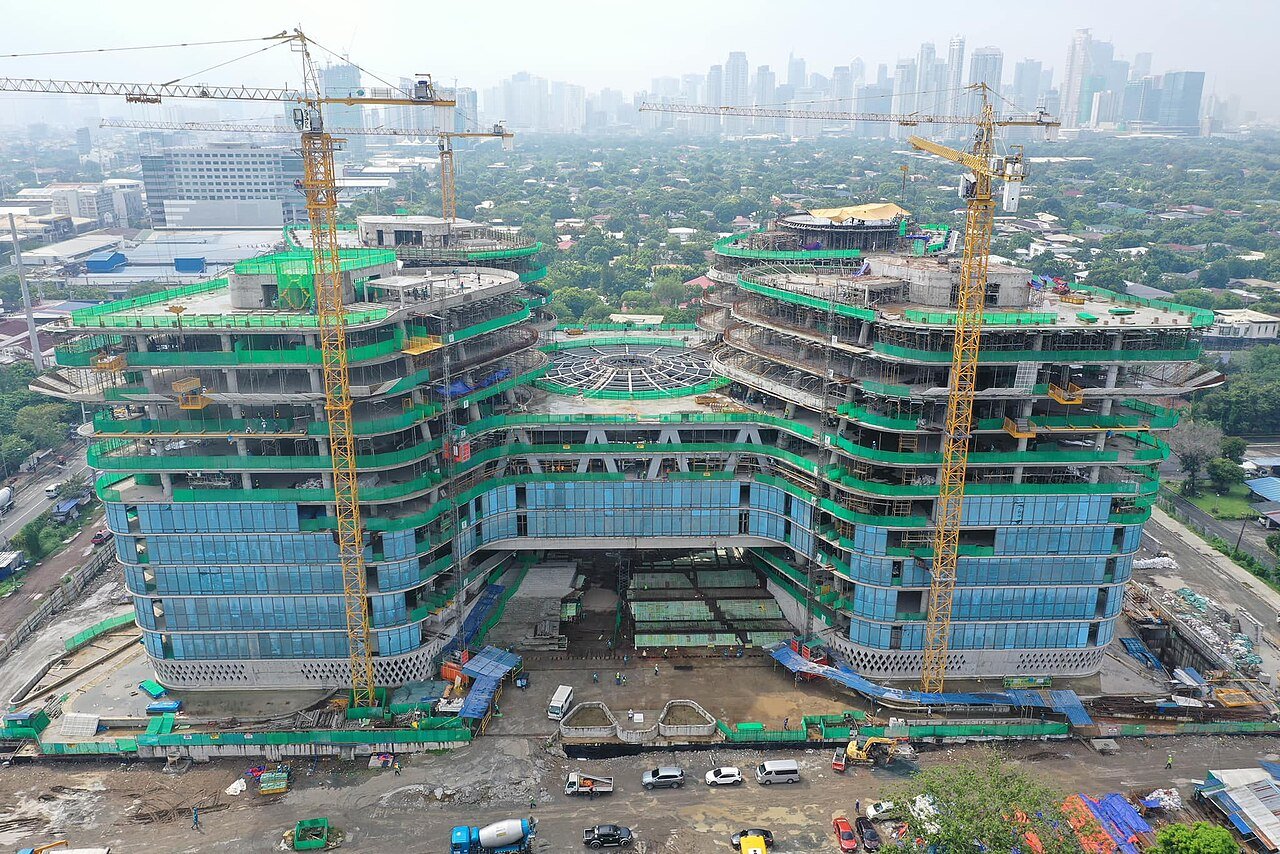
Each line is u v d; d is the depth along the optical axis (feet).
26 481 625.41
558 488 408.05
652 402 436.76
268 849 302.45
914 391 343.05
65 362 324.39
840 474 375.04
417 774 336.70
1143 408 363.97
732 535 418.31
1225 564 515.91
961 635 381.40
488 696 364.58
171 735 342.64
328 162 328.90
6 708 375.25
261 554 356.18
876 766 342.23
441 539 376.07
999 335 339.77
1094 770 341.00
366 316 333.42
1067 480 363.97
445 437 374.84
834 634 395.75
